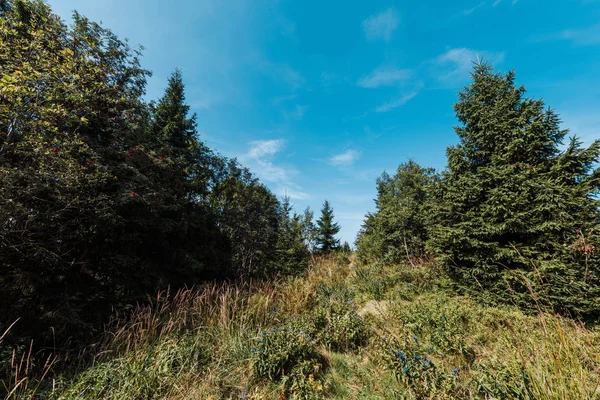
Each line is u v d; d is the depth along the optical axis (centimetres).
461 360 336
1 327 381
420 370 288
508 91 666
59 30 507
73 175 473
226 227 1138
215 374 324
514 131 595
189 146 1107
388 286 742
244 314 511
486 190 612
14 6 510
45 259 488
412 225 1031
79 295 514
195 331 450
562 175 530
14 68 398
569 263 469
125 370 311
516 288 501
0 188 400
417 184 1202
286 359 323
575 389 181
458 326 421
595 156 504
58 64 442
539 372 208
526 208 540
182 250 858
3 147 423
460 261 650
